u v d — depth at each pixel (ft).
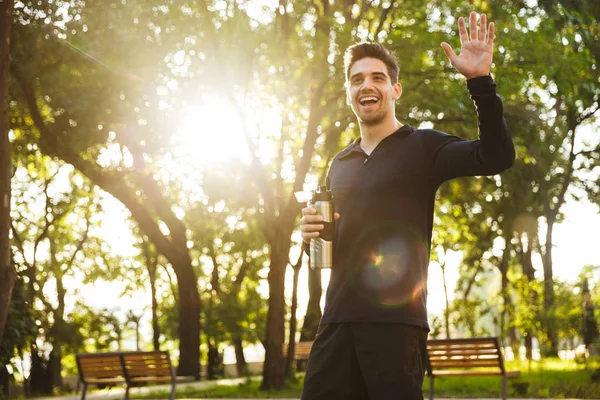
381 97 12.30
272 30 58.70
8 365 47.09
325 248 12.23
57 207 102.27
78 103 59.82
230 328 105.09
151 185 80.53
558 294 65.16
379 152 12.20
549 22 57.77
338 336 11.93
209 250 122.31
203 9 54.75
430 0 58.85
